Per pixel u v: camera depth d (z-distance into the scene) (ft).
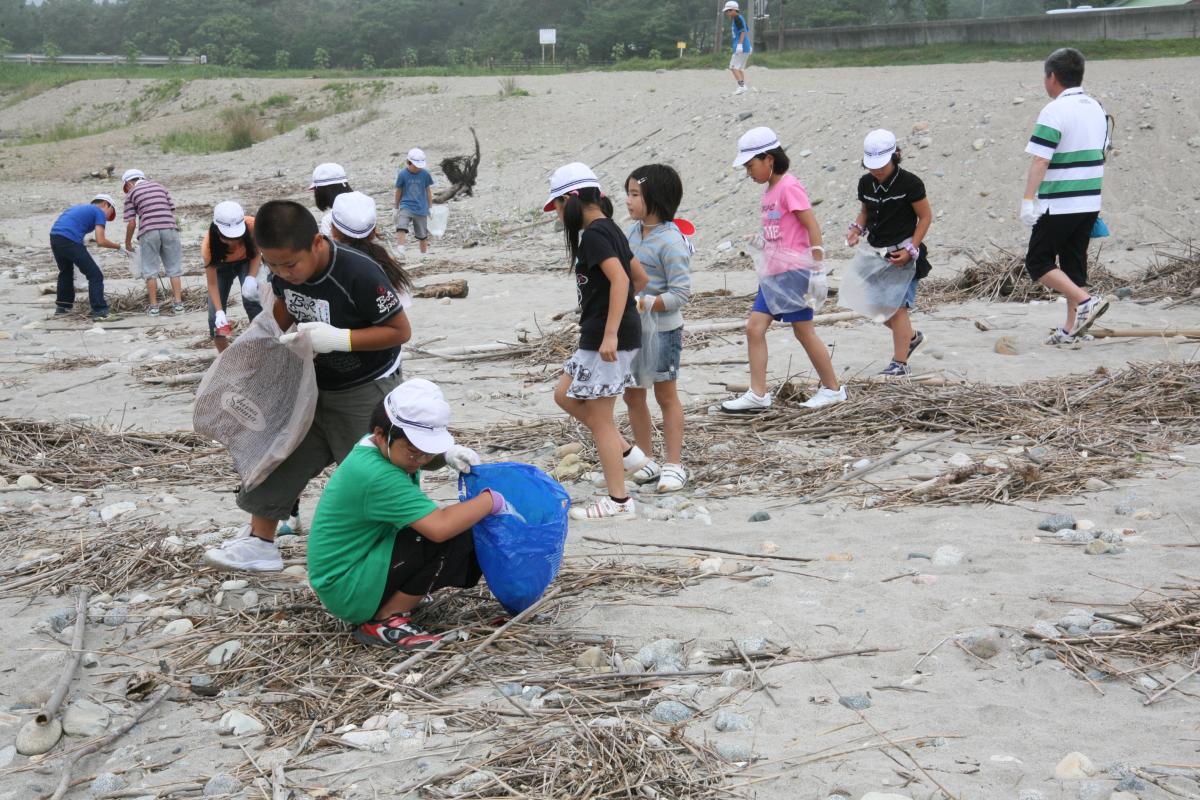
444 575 14.35
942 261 45.42
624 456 20.65
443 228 57.16
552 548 14.53
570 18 317.01
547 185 72.28
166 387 30.48
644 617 14.87
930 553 16.63
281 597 16.08
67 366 33.63
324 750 12.11
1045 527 17.30
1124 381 24.82
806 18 249.96
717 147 65.57
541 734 11.98
